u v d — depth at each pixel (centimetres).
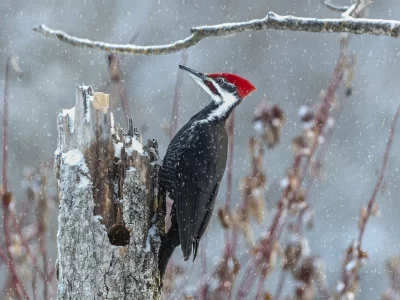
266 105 1059
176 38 2361
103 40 2342
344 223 2064
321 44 2281
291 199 1041
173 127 1191
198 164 1010
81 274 844
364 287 1859
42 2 2353
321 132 1054
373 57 2252
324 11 2339
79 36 2333
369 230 2041
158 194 912
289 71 2239
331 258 1948
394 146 2198
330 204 2108
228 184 1088
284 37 2286
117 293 847
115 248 846
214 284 1044
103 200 841
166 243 911
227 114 1090
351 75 1081
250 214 1040
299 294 1022
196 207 1000
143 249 863
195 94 2152
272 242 1034
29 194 1105
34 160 2017
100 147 840
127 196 851
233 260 1041
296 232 1038
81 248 841
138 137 919
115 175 849
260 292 1029
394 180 2142
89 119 836
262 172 1051
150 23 2361
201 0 2378
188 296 1052
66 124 849
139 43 2323
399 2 2281
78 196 838
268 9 2361
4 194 1072
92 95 840
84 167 838
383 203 2106
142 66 2153
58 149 863
